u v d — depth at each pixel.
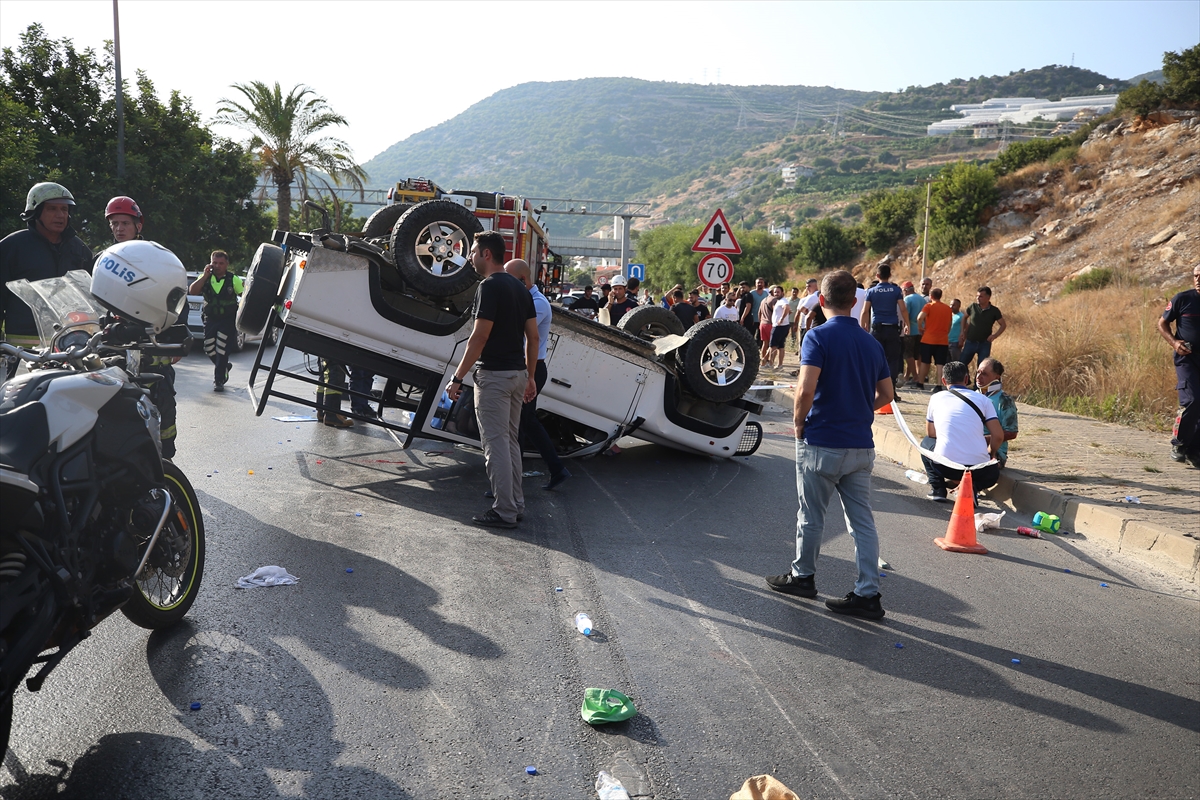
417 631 4.39
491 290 6.15
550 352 8.22
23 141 23.06
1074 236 36.91
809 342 5.09
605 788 3.08
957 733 3.70
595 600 5.00
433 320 7.93
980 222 45.66
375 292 7.43
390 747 3.31
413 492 7.23
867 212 57.66
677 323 10.25
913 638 4.75
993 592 5.61
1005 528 7.37
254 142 34.69
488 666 4.04
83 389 3.47
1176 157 37.94
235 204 32.38
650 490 7.95
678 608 4.96
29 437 3.20
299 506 6.57
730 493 8.02
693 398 9.47
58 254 5.78
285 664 3.94
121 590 3.62
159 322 4.45
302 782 3.05
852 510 5.12
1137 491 7.89
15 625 3.04
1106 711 3.97
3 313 5.64
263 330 7.77
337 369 9.61
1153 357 13.59
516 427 6.51
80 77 27.64
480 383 6.31
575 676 4.00
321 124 34.94
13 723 3.35
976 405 7.84
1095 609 5.38
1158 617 5.30
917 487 8.85
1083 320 16.27
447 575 5.25
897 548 6.56
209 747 3.24
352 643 4.20
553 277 22.44
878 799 3.17
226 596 4.69
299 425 9.88
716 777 3.24
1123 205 36.88
